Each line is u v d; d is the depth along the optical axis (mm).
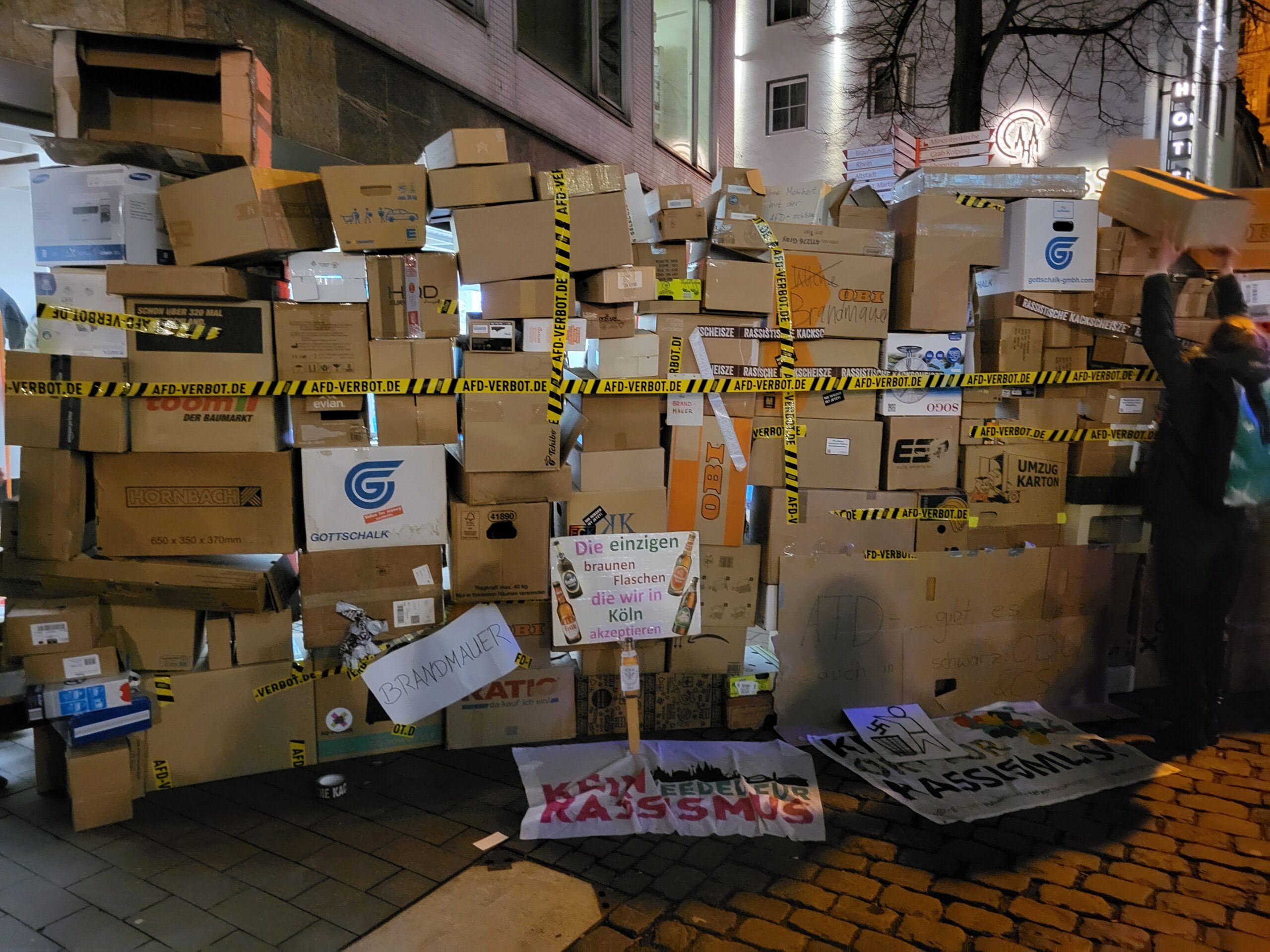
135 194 2717
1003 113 11539
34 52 3658
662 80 11633
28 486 2771
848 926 2219
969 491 3564
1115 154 3918
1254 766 3156
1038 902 2332
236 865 2443
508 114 7371
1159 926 2232
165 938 2113
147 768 2883
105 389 2740
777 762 3105
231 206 2701
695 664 3424
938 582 3531
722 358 3307
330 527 2924
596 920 2219
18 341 2969
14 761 3084
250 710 2994
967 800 2881
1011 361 3586
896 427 3484
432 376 2939
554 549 3084
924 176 3479
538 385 3014
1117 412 3656
